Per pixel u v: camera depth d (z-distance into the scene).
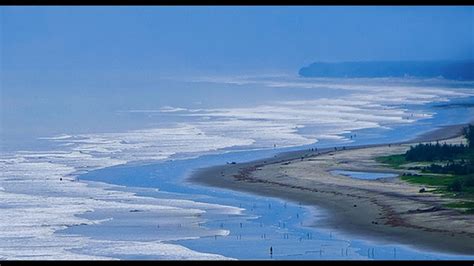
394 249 139.25
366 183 191.00
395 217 158.88
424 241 143.12
